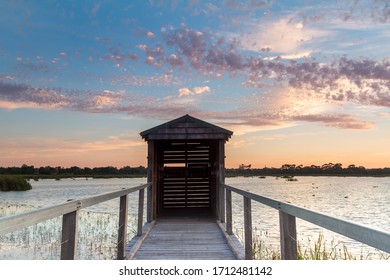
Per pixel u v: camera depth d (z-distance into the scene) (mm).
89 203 3529
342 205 28734
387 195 41250
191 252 6316
